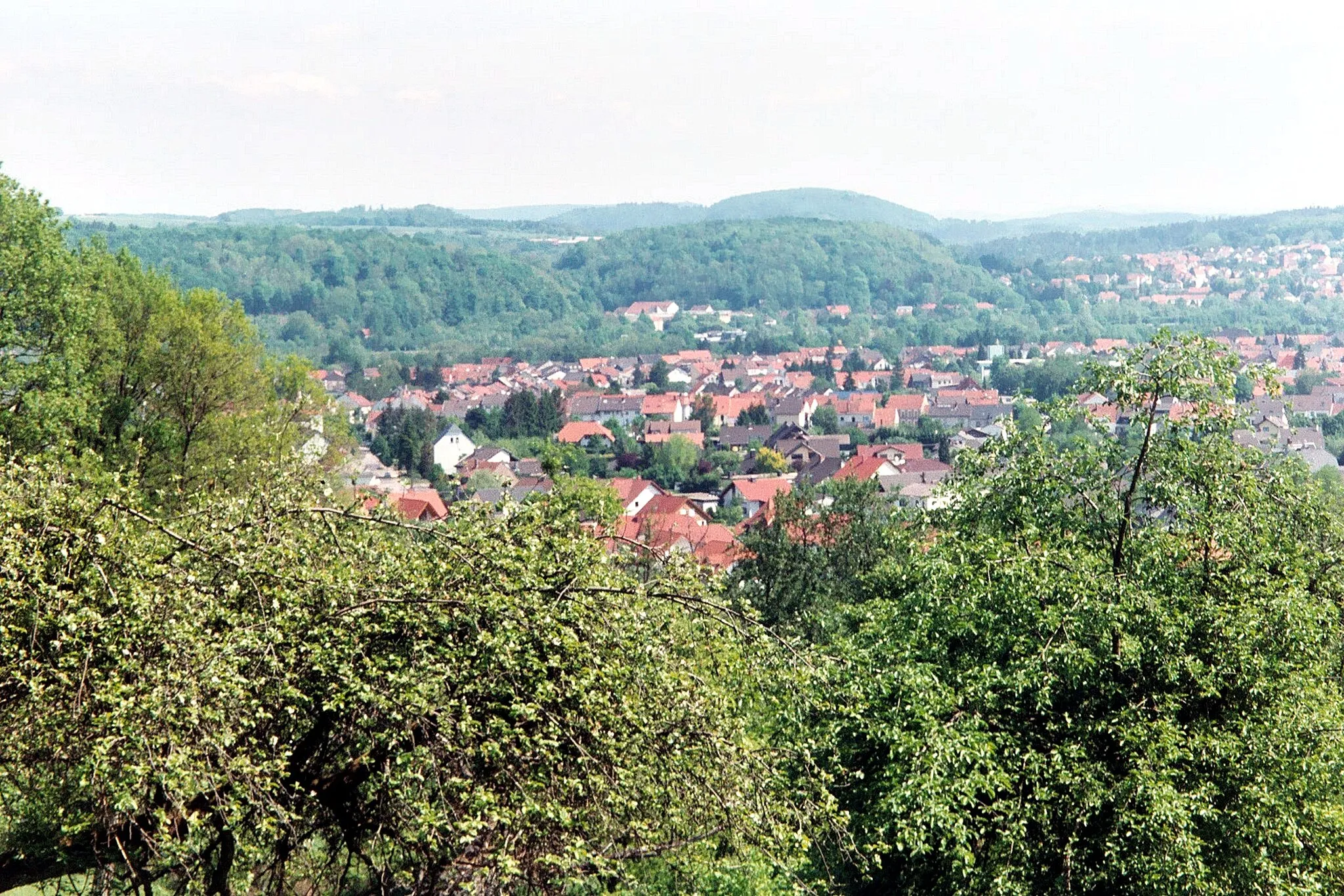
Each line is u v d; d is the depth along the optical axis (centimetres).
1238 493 1852
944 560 1847
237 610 1250
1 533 1155
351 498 1692
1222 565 1833
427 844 1238
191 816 1140
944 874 1750
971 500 1967
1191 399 1842
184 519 1360
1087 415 1928
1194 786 1680
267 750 1227
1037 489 1897
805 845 1343
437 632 1251
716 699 1348
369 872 1372
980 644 1827
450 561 1295
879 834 1580
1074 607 1711
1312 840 1705
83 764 1119
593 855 1234
